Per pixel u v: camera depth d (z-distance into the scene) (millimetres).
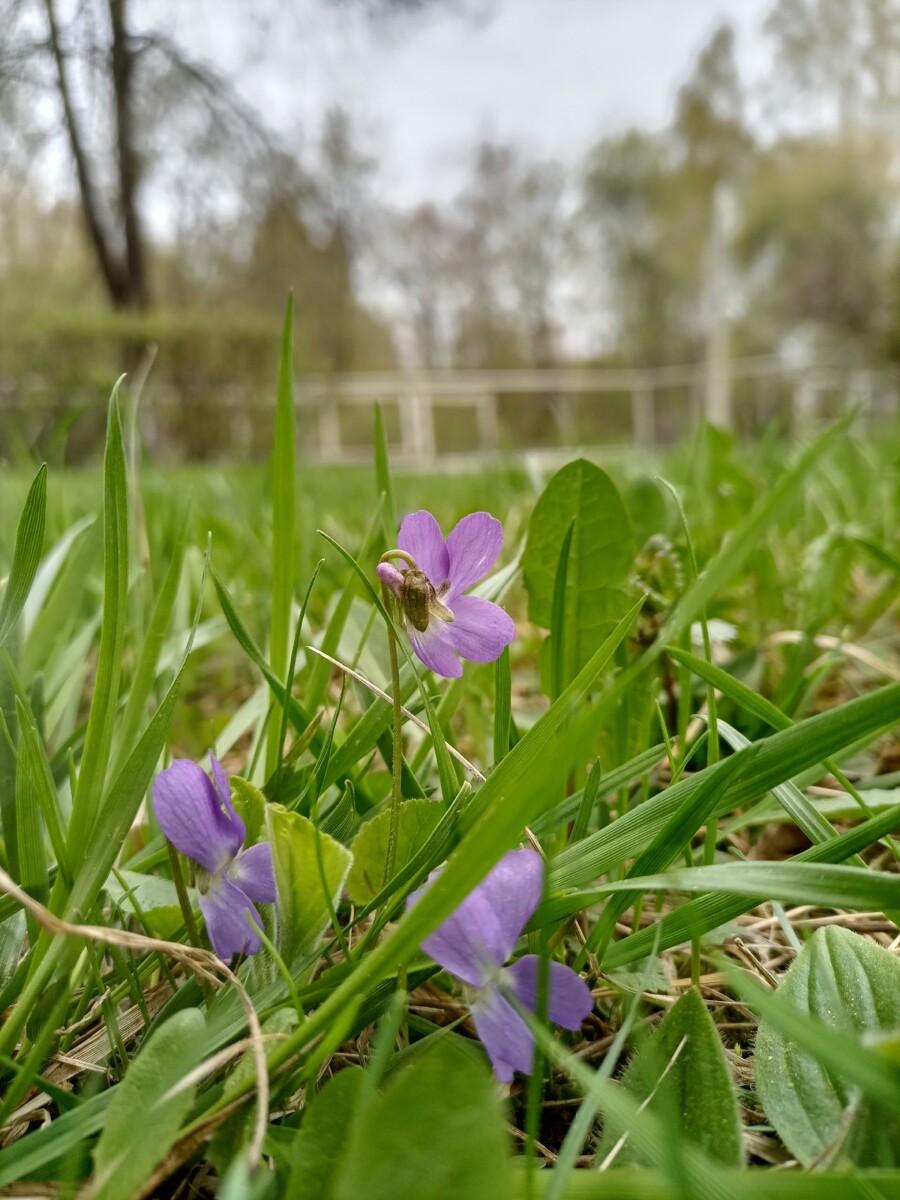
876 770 201
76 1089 106
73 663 200
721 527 381
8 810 129
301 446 2756
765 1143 93
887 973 97
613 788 130
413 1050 98
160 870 144
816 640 239
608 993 120
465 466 1382
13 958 116
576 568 165
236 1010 92
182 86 2891
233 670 326
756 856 173
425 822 110
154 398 1979
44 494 121
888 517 434
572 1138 73
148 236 3174
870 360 2818
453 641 108
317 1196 75
